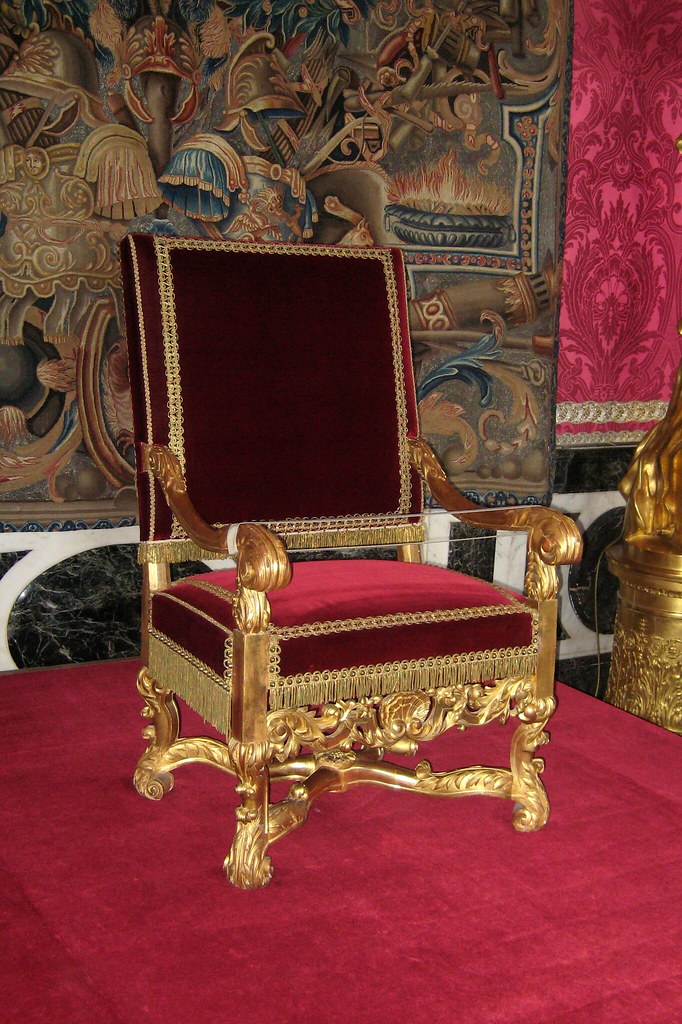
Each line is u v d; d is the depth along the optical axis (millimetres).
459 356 3520
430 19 3320
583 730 2908
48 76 2924
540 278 3578
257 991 1660
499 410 3602
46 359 3047
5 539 3078
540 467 3688
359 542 2549
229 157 3162
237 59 3127
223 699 1980
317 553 3443
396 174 3363
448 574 2355
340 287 2512
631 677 3293
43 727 2754
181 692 2156
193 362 2352
